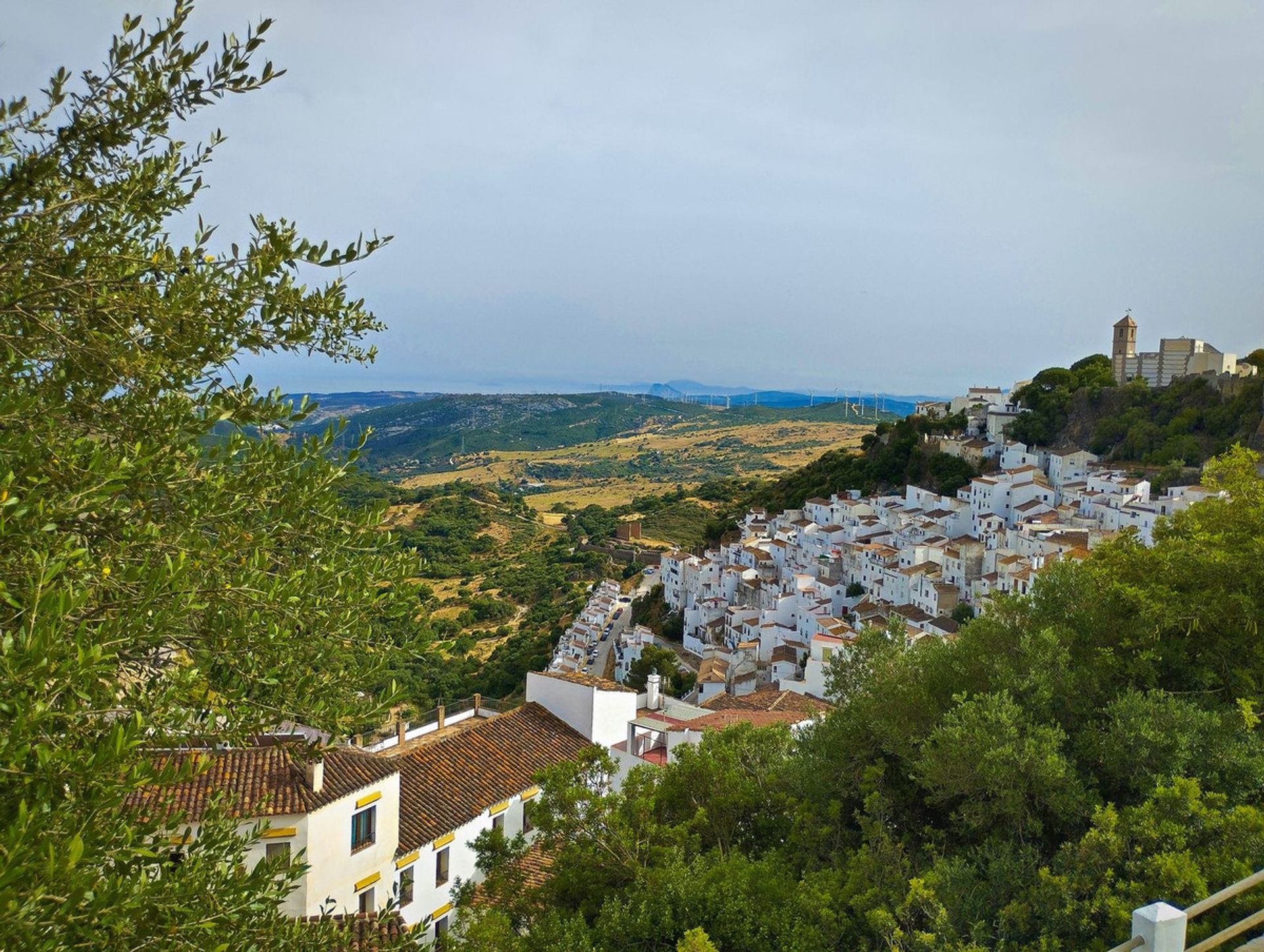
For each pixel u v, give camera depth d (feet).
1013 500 327.47
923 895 37.55
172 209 34.17
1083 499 304.71
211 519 31.76
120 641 23.79
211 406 32.01
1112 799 47.32
